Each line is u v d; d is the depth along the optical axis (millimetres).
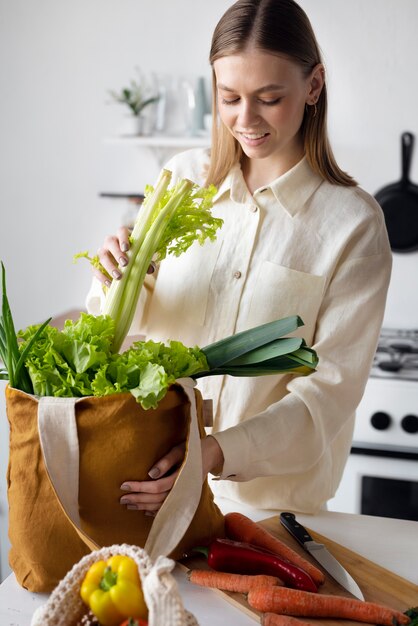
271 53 1244
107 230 3031
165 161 2949
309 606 1060
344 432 1549
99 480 1091
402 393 2338
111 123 2947
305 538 1264
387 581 1171
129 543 1130
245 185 1484
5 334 1120
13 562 1171
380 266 1441
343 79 2777
